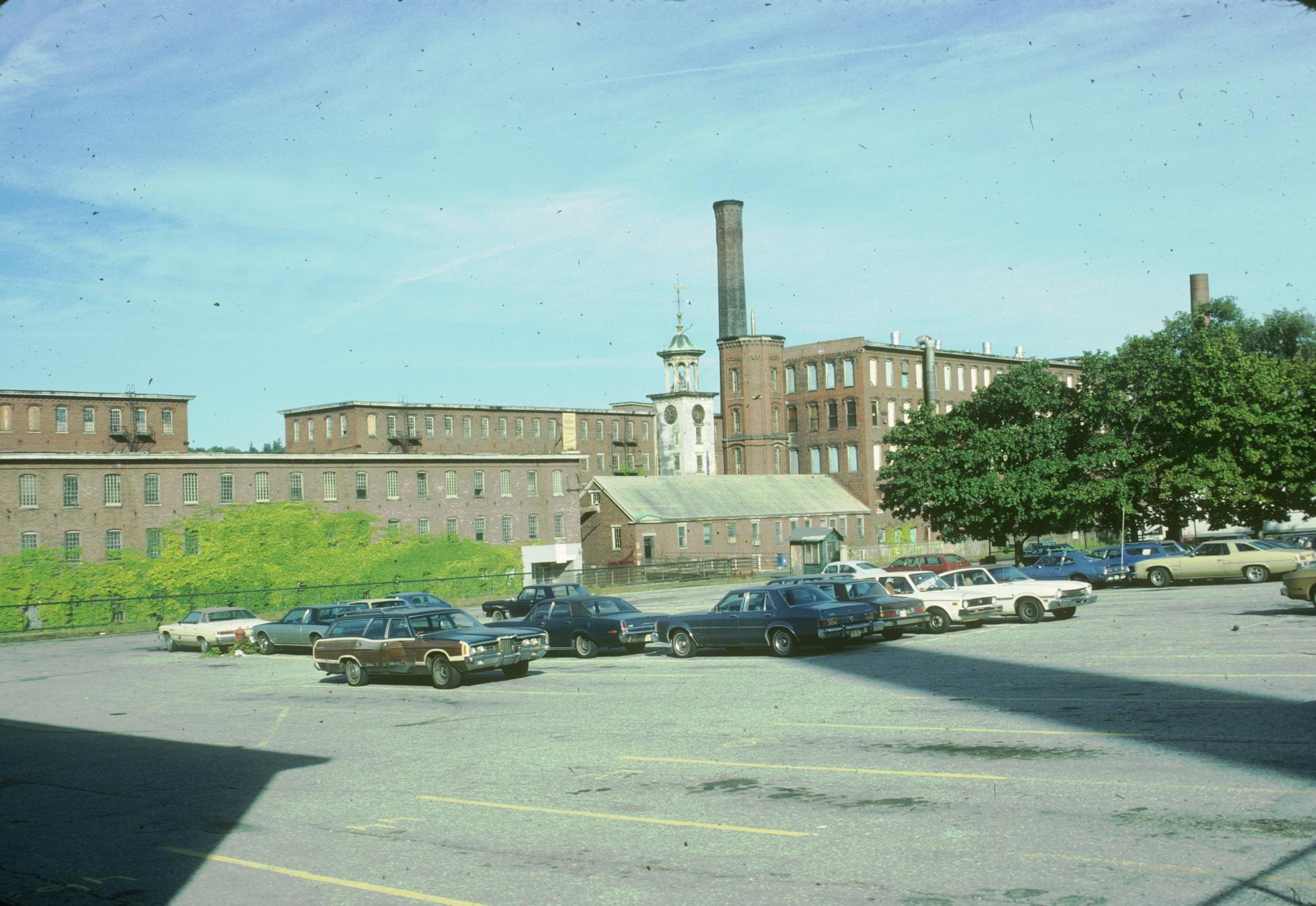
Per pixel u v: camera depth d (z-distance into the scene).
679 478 95.81
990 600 31.50
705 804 12.15
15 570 58.38
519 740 17.17
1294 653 20.45
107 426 94.62
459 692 24.38
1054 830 10.16
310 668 32.34
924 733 15.27
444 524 76.62
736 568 89.69
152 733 20.41
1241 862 8.91
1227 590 39.00
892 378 110.38
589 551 90.31
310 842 11.61
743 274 114.94
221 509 66.31
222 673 32.16
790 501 99.25
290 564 68.19
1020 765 12.83
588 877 9.76
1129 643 24.25
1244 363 52.84
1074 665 21.16
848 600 28.36
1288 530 86.56
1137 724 14.74
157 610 61.94
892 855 9.76
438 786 14.04
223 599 64.25
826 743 15.12
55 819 13.41
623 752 15.52
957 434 57.66
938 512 58.31
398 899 9.48
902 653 25.94
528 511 81.75
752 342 111.62
